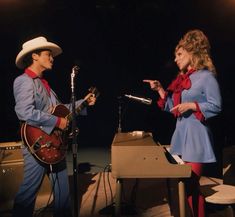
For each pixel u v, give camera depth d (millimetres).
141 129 8555
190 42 2688
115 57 10945
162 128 8633
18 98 2957
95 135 8102
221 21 9773
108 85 10891
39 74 3127
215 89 2592
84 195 4285
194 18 10031
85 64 10867
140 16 10391
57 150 3055
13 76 9406
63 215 3137
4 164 3883
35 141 2959
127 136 3234
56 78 10648
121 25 10562
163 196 4211
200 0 9852
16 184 3936
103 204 3979
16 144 3994
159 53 10719
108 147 7121
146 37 10648
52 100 3215
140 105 9578
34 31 9805
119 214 2725
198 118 2609
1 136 8133
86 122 9047
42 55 3080
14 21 9531
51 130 3016
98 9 10266
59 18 10055
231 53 9664
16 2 9422
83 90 10828
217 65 9562
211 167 4664
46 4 9703
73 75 2959
